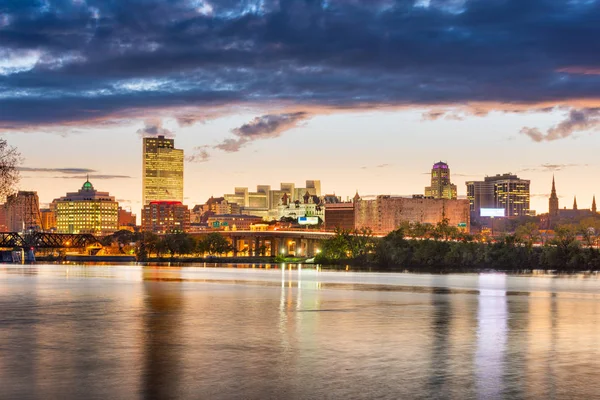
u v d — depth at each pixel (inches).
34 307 3946.9
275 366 2085.4
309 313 3641.7
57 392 1754.4
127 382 1866.4
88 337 2667.3
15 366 2068.2
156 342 2541.8
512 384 1860.2
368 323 3181.6
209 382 1872.5
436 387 1827.0
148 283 6633.9
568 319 3400.6
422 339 2647.6
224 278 7849.4
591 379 1920.5
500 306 4148.6
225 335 2738.7
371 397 1732.3
